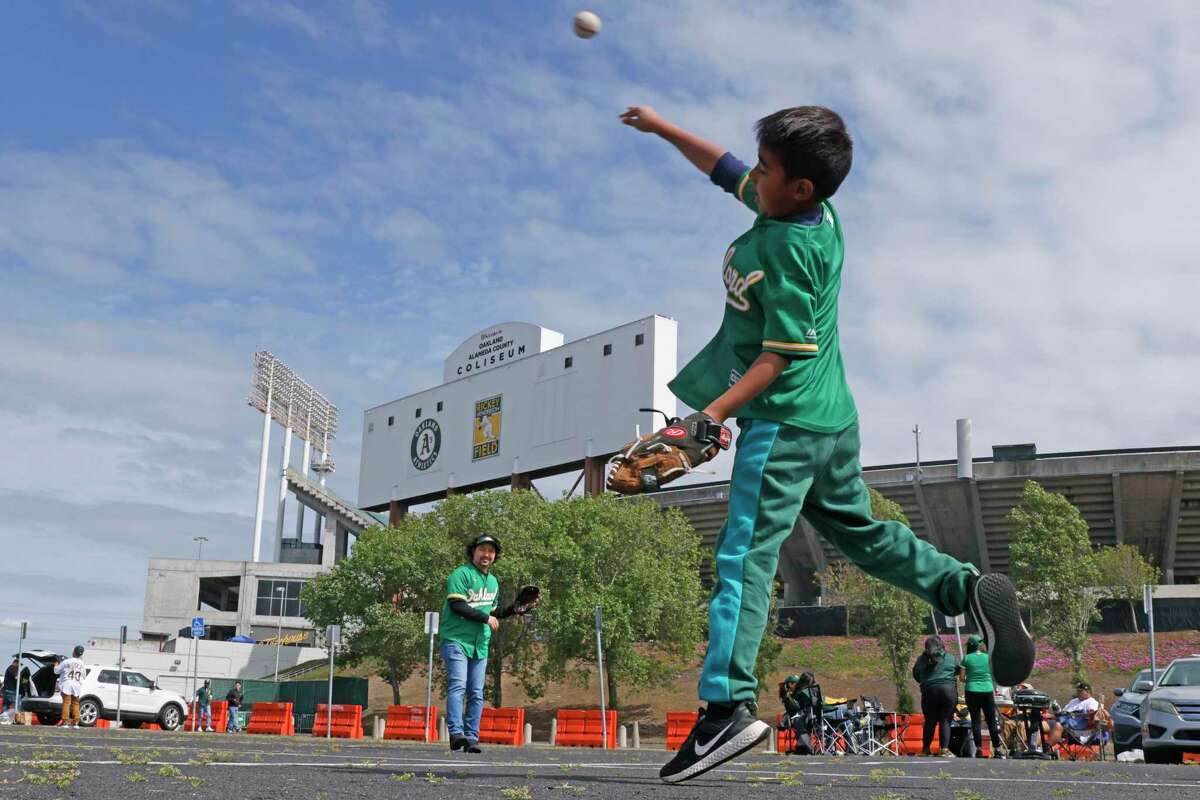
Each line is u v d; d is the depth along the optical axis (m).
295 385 115.88
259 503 101.38
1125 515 73.62
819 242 3.73
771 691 50.59
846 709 19.30
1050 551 49.53
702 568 78.12
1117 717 17.95
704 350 4.05
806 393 3.71
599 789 3.38
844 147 3.75
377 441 79.75
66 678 26.09
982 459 73.56
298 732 49.06
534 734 41.75
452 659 7.39
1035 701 17.45
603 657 44.16
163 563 91.56
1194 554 75.75
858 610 50.38
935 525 76.19
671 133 4.28
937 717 14.20
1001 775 5.96
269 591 92.06
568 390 63.44
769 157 3.73
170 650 75.38
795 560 76.12
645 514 46.66
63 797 2.68
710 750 3.60
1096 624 59.28
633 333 60.00
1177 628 57.75
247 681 52.81
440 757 6.14
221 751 6.16
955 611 4.00
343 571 48.06
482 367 72.25
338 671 68.19
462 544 45.88
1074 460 71.69
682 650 46.12
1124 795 4.10
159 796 2.78
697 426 3.53
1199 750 14.02
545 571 43.84
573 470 64.56
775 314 3.64
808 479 3.73
